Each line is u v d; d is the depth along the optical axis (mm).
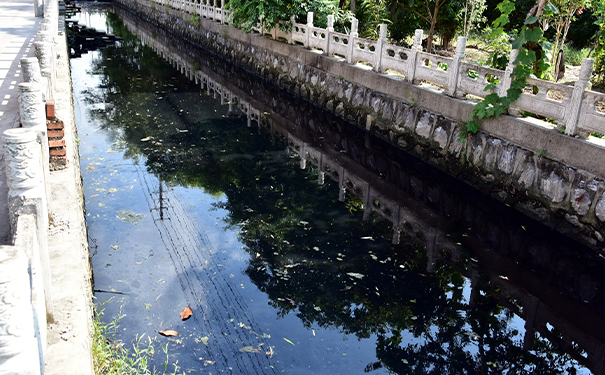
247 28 17453
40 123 4332
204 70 19094
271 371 4496
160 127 11719
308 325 5207
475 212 8148
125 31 28578
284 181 9031
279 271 6156
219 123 12344
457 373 4633
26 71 5641
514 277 6336
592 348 5148
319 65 13539
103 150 9961
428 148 9477
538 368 4770
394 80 10398
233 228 7195
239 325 5117
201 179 8891
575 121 6680
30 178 3221
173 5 29297
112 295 5426
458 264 6551
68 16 33781
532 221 7332
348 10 16547
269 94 15852
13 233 3217
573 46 15352
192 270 6043
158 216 7371
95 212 7344
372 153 10734
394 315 5480
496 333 5285
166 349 4660
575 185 6680
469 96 9172
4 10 20969
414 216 7914
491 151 8055
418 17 14797
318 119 13250
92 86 15438
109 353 4172
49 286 3277
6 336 1867
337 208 8016
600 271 6395
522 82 7477
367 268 6312
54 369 2922
